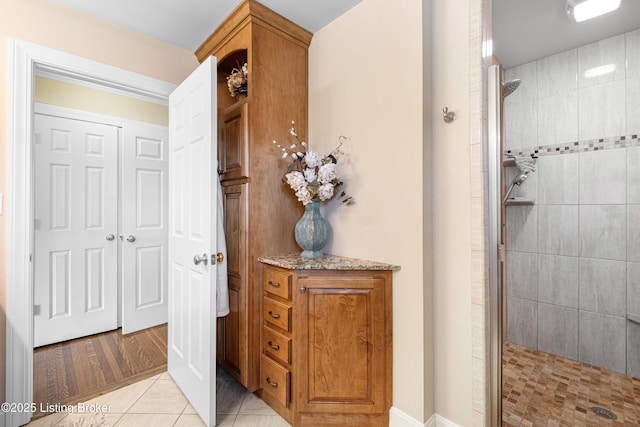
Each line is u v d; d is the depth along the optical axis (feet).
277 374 5.53
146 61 7.02
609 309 7.23
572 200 7.72
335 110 6.36
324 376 5.18
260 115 6.14
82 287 8.98
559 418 5.53
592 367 7.34
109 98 9.32
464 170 4.81
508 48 7.66
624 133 7.06
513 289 8.63
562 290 7.87
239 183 6.23
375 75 5.60
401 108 5.19
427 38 5.04
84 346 8.36
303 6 5.99
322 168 5.65
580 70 7.60
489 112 4.79
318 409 5.20
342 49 6.24
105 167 9.39
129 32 6.77
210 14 6.32
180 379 6.30
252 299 5.98
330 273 5.22
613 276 7.19
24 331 5.44
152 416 5.53
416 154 4.98
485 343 4.62
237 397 6.20
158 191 10.05
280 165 6.43
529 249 8.34
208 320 5.26
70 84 8.74
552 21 6.61
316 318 5.19
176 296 6.59
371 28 5.69
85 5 5.98
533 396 6.19
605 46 7.27
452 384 4.94
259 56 6.15
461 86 4.83
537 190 8.22
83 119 8.95
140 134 9.73
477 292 4.66
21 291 5.42
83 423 5.34
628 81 7.01
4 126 5.32
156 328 9.71
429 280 5.01
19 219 5.42
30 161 5.55
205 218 5.44
